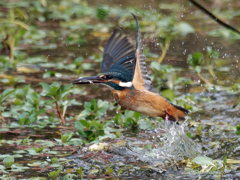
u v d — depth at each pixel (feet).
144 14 60.44
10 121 32.76
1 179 23.24
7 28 52.90
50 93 32.01
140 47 25.76
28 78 42.55
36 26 60.90
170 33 54.54
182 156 27.14
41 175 24.02
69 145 28.48
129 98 24.95
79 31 58.70
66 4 72.08
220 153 27.50
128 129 31.81
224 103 36.55
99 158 26.63
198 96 38.17
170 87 40.01
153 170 25.05
